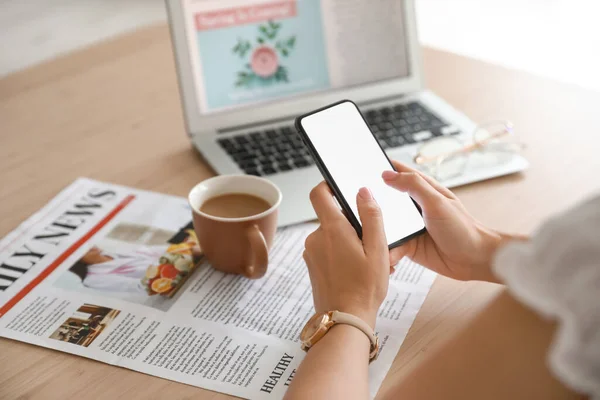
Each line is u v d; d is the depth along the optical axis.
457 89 1.30
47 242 0.91
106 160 1.10
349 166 0.79
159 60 1.41
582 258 0.40
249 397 0.68
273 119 1.17
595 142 1.12
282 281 0.85
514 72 1.36
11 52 3.31
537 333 0.62
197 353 0.73
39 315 0.78
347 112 0.82
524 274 0.42
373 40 1.22
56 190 1.03
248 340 0.75
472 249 0.78
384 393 0.68
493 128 1.09
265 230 0.84
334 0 1.19
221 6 1.12
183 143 1.15
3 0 3.97
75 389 0.69
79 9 3.86
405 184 0.77
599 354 0.39
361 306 0.68
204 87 1.13
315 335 0.67
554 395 0.58
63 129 1.18
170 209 0.98
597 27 3.04
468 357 0.62
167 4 1.09
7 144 1.14
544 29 3.07
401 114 1.19
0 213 0.97
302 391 0.61
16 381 0.70
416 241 0.83
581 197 0.98
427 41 3.02
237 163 1.06
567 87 1.30
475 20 3.23
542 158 1.08
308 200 0.98
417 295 0.81
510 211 0.96
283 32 1.17
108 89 1.31
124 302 0.80
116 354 0.73
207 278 0.85
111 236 0.92
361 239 0.74
